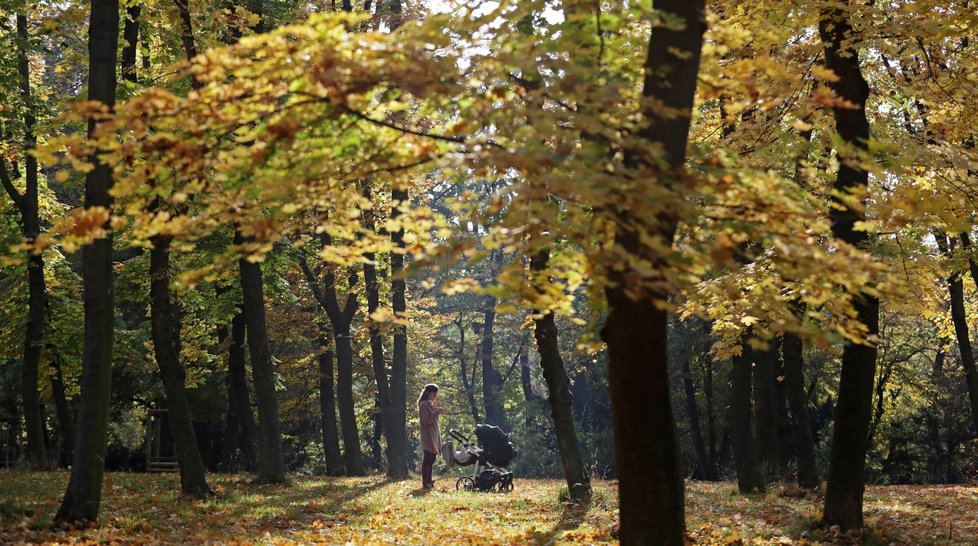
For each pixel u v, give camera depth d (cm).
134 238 615
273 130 532
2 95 1930
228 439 2880
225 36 1567
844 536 1088
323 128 578
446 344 4644
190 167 566
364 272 2520
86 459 1088
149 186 582
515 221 547
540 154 509
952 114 1206
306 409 3616
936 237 1891
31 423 2183
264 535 1088
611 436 4300
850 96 1063
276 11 1942
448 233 678
